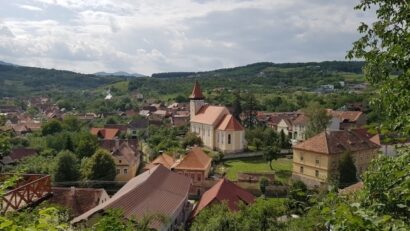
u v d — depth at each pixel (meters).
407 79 9.79
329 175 68.50
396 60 10.35
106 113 194.50
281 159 95.56
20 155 90.12
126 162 79.69
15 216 12.84
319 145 71.81
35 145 99.62
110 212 16.41
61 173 73.06
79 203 44.59
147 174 46.34
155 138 113.12
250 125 131.62
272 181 69.88
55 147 98.75
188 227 43.53
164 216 32.25
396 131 9.66
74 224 22.16
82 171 76.06
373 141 79.31
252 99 134.12
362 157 74.81
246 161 94.00
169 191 42.91
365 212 6.24
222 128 100.62
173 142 106.94
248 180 70.50
